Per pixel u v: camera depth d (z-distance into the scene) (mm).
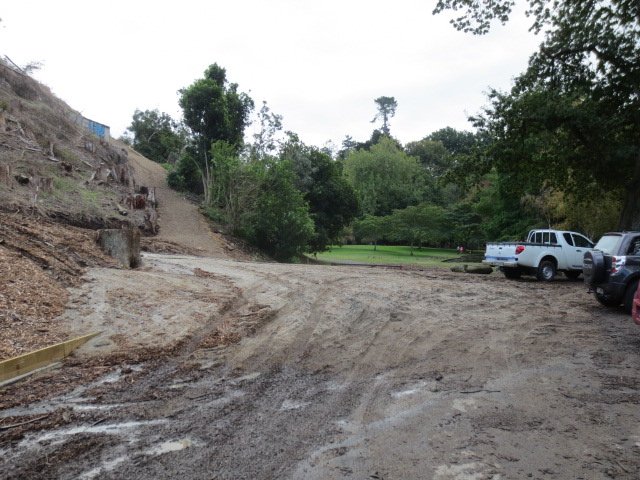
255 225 26953
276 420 4137
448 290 12172
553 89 18672
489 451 3557
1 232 9742
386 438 3791
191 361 5863
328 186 35406
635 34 16875
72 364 5551
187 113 34562
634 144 18141
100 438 3705
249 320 7930
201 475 3148
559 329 8047
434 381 5309
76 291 8297
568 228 26078
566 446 3648
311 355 6242
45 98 30219
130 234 11852
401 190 63844
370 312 8945
